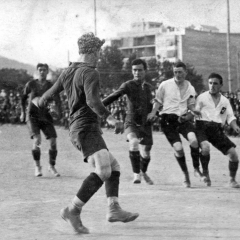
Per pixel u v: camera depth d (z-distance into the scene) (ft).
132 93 26.50
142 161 26.76
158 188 24.88
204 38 214.48
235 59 205.98
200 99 25.80
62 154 44.11
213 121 25.46
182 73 25.67
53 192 23.68
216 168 33.04
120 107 79.61
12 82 110.01
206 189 24.52
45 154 43.73
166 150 46.65
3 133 75.77
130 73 155.33
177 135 25.76
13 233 15.61
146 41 254.68
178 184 26.43
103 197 22.16
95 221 17.29
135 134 26.61
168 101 25.96
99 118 16.33
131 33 259.39
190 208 19.45
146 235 15.25
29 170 32.63
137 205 20.15
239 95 69.21
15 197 22.24
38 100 16.98
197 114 25.46
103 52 158.71
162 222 17.02
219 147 25.49
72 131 16.06
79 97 15.81
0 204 20.51
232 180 25.29
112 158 16.40
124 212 16.17
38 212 18.85
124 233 15.53
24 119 29.99
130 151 26.55
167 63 160.76
